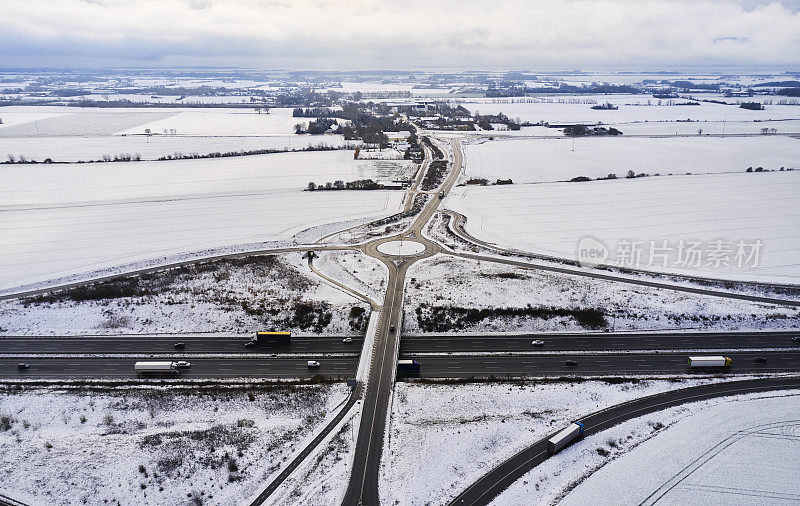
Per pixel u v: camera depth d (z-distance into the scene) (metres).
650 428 79.75
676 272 135.00
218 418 83.25
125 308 116.12
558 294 122.44
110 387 90.81
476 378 93.19
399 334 103.75
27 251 148.38
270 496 68.25
